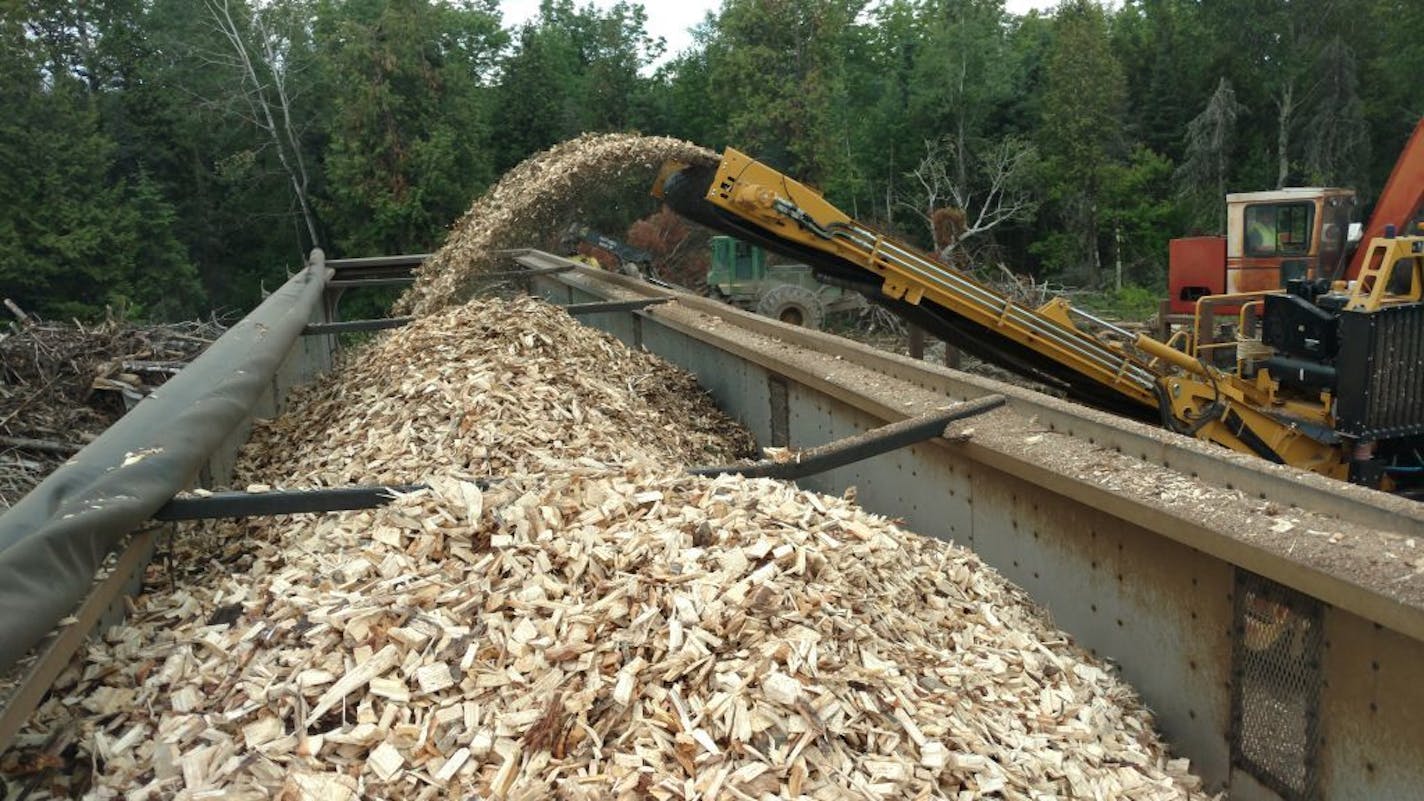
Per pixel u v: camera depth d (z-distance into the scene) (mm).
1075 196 37500
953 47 40906
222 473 5066
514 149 41375
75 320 10320
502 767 2266
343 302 30422
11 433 8070
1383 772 2568
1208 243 13688
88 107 31359
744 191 7223
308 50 38125
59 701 2547
